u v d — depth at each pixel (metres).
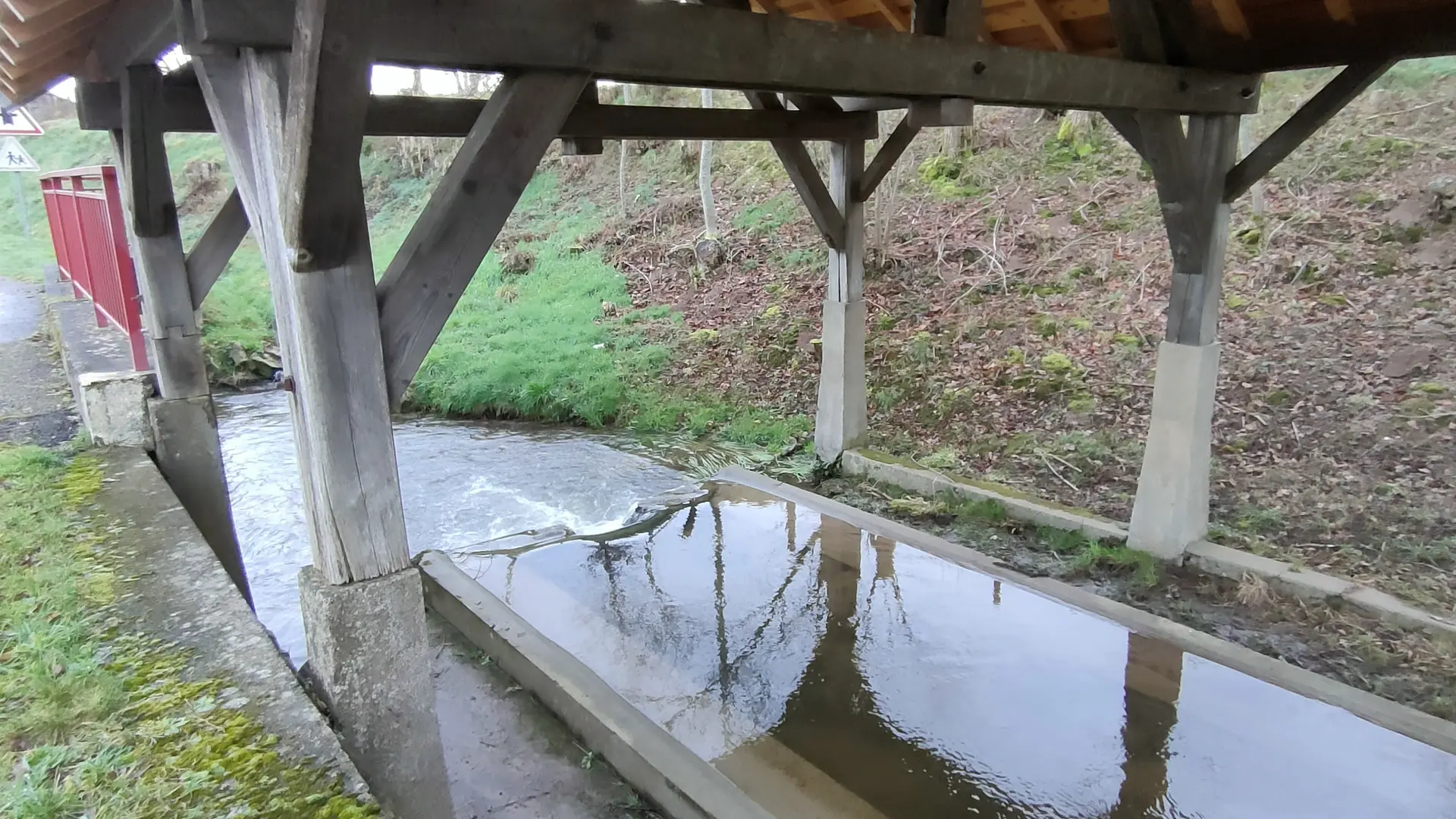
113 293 5.37
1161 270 8.32
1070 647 4.38
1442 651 4.09
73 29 3.04
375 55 1.72
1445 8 3.66
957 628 4.61
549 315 11.54
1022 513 5.92
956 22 3.04
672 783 3.29
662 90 16.19
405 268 2.03
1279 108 9.28
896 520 6.21
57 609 2.76
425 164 18.97
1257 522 5.37
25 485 3.81
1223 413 6.54
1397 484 5.41
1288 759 3.51
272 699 2.30
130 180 3.87
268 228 1.99
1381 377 6.32
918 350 8.40
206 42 1.71
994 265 9.21
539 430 8.88
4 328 7.61
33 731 2.18
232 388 10.35
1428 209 7.45
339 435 2.03
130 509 3.61
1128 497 5.98
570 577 5.34
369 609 2.15
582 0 2.07
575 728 3.86
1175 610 4.75
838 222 6.67
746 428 8.21
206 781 2.00
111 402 4.35
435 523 6.59
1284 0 4.08
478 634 4.63
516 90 2.05
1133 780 3.43
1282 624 4.51
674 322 10.72
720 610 4.89
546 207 15.88
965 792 3.38
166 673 2.44
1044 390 7.39
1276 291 7.54
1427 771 3.40
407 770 2.30
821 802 3.33
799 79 2.60
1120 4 3.88
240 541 6.21
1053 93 3.44
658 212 13.69
